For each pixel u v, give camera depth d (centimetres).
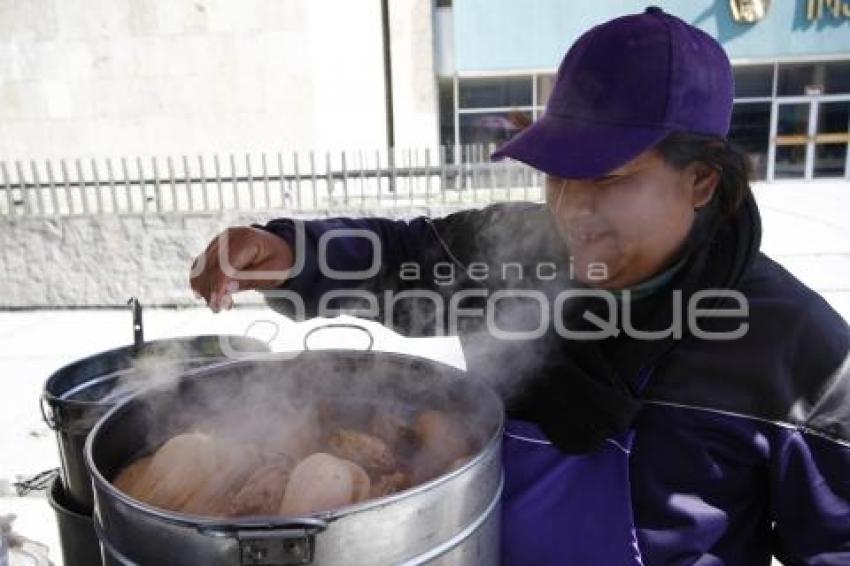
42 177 1037
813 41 1472
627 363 115
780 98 1539
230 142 1030
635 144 99
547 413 119
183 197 776
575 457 120
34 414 412
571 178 101
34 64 1016
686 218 108
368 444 123
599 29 110
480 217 150
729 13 1454
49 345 564
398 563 86
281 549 79
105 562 95
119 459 117
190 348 209
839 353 113
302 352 140
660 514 118
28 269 677
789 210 1129
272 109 1021
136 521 85
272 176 686
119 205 737
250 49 1005
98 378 193
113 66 1014
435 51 1429
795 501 116
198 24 1000
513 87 1448
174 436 128
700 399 115
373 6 1029
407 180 719
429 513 88
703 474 116
